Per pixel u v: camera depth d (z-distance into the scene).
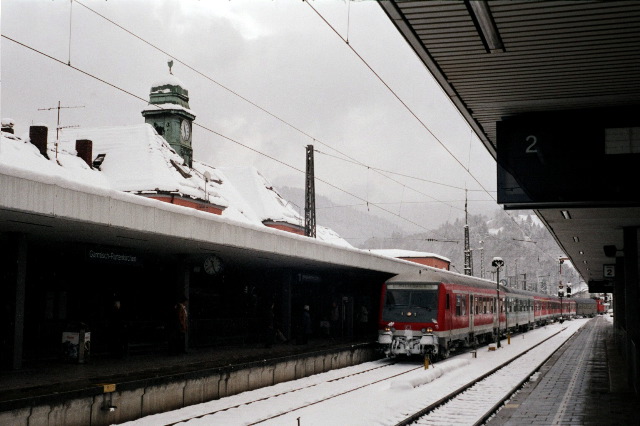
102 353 19.64
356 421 12.93
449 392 17.20
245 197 54.97
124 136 43.12
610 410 13.96
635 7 6.86
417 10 7.02
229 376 16.89
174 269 25.98
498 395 17.03
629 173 10.08
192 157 48.50
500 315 40.56
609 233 21.38
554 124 10.44
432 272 27.14
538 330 58.31
